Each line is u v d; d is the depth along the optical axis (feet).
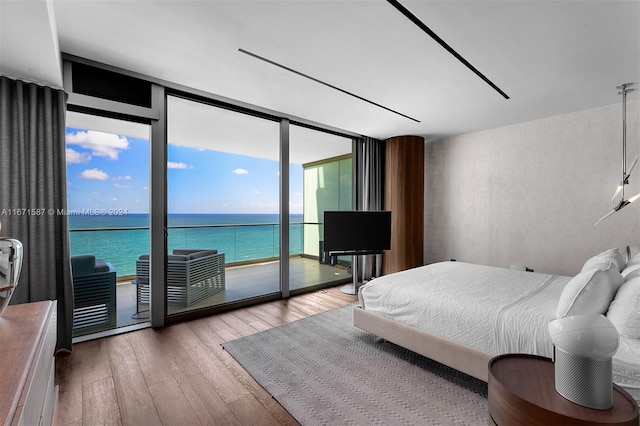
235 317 10.66
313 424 5.25
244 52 7.80
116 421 5.29
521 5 5.92
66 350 7.80
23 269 7.22
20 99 7.22
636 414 2.93
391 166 16.33
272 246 17.51
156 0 5.83
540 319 5.53
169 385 6.41
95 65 8.25
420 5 5.98
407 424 5.26
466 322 6.32
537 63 8.23
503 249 14.11
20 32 5.49
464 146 15.56
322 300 12.81
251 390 6.27
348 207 20.10
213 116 13.29
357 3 5.94
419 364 7.37
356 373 6.94
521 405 3.16
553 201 12.66
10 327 3.68
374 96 10.68
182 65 8.49
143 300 12.28
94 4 5.92
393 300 7.81
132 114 9.00
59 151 7.78
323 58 8.07
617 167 11.12
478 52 7.70
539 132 13.06
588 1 5.75
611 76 8.95
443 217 16.42
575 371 3.13
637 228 10.71
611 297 5.38
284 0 5.86
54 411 4.57
